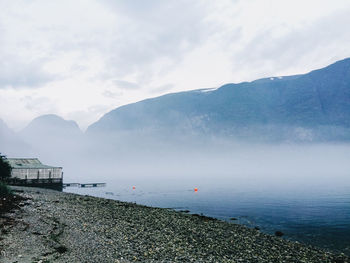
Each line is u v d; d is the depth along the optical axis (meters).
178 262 17.39
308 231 38.44
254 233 30.06
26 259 15.66
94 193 99.06
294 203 72.19
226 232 28.53
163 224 29.11
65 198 43.75
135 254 18.17
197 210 57.44
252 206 65.56
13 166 79.50
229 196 90.31
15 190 47.69
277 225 42.47
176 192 106.00
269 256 21.03
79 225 24.53
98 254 17.52
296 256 22.00
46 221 24.44
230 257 19.64
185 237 24.19
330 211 59.28
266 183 161.50
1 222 22.30
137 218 31.17
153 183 171.00
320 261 21.38
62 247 17.84
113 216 30.81
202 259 18.47
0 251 16.47
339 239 33.81
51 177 83.94
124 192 105.19
